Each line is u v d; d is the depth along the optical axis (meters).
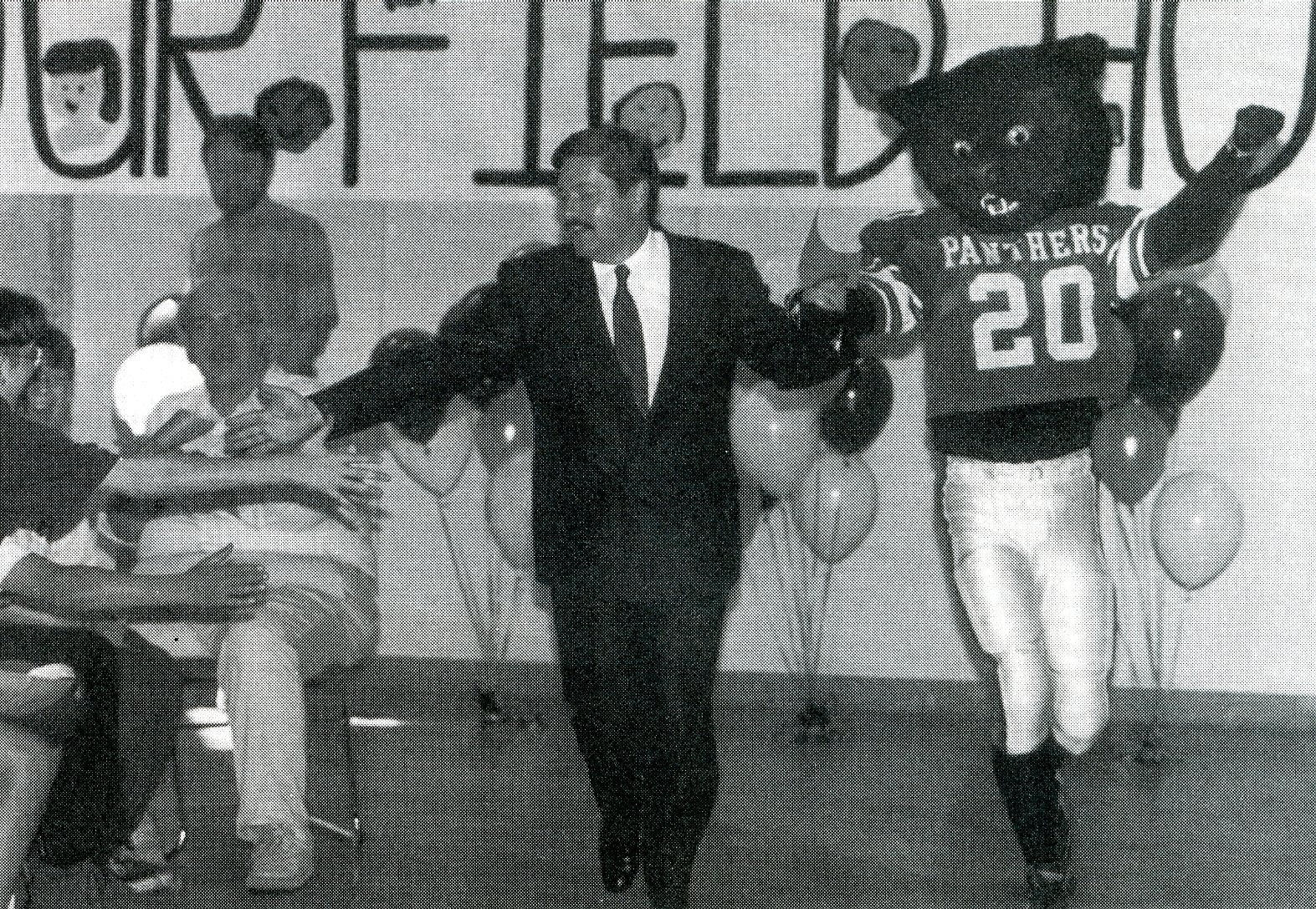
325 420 4.52
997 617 4.36
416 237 6.85
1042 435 4.38
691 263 4.36
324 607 4.68
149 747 4.12
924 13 6.61
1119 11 6.54
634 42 6.75
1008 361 4.39
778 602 6.80
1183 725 6.63
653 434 4.30
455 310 6.28
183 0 6.89
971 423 4.43
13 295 3.99
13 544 3.75
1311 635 6.59
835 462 6.36
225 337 4.95
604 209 4.28
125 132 6.92
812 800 5.64
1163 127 6.54
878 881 4.79
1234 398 6.58
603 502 4.30
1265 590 6.61
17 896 4.37
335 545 4.91
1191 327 6.07
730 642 6.85
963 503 4.43
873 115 6.66
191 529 4.87
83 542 4.21
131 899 4.54
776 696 6.81
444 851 5.04
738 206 6.72
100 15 6.92
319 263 6.86
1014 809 4.50
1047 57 4.50
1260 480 6.59
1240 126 4.20
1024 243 4.43
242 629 4.51
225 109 6.89
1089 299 4.39
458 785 5.80
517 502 6.27
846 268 6.40
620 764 4.41
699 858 5.00
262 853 4.54
